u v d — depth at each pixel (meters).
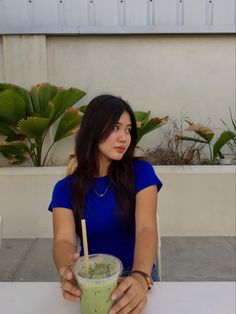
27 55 3.78
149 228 1.34
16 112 3.48
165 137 3.89
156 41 3.79
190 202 3.33
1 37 3.79
